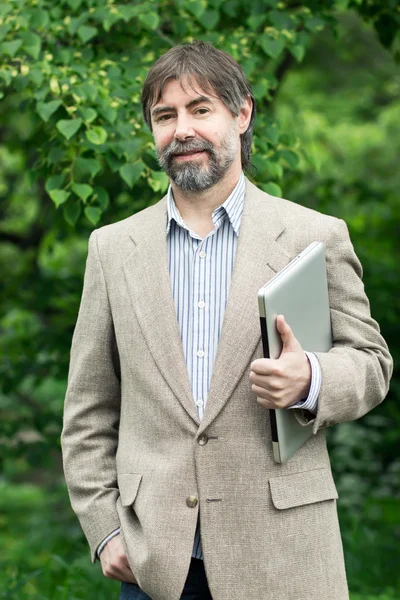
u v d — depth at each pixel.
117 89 4.11
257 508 2.45
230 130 2.61
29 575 4.52
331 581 2.49
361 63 9.28
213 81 2.58
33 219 9.31
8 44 3.98
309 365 2.37
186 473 2.49
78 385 2.77
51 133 4.17
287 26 4.50
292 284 2.37
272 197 2.72
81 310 2.78
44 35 4.41
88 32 4.18
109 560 2.62
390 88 9.70
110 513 2.65
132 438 2.61
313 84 10.16
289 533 2.44
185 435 2.51
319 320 2.51
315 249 2.50
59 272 8.12
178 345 2.54
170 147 2.59
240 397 2.48
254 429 2.47
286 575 2.43
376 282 7.21
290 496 2.45
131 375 2.61
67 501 7.93
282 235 2.59
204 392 2.52
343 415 2.43
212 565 2.45
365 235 8.70
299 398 2.37
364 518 6.63
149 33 4.59
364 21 5.36
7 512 10.83
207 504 2.46
